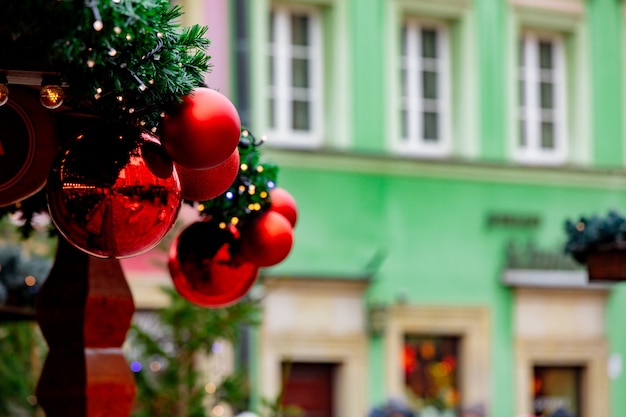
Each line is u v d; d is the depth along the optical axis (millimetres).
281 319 19328
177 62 4234
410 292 20359
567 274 21297
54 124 4609
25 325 12531
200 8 18844
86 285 5344
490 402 20875
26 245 11617
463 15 20969
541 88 21734
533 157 21547
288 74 19641
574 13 21922
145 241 4328
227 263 5625
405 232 20297
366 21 20203
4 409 12586
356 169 19922
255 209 5574
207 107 4230
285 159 19375
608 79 22172
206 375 12398
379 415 15633
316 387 19797
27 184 4586
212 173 4633
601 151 22000
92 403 5312
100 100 4227
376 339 20062
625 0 22438
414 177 20375
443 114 20859
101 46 3945
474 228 20812
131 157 4227
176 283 5695
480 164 20797
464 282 20719
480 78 21062
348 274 19844
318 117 19875
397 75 20438
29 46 3979
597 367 21703
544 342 21281
